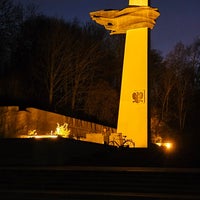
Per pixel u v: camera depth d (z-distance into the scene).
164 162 19.19
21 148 20.98
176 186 15.09
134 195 14.20
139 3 29.48
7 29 43.75
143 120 28.14
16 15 44.69
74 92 43.19
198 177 15.61
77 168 17.77
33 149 20.81
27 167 18.61
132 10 29.27
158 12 29.19
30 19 45.78
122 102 28.81
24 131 31.44
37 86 41.75
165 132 47.72
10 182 16.83
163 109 49.97
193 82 53.19
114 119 44.66
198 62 52.97
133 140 28.09
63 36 42.22
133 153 20.95
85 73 44.22
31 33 44.81
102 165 19.39
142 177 16.12
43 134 32.78
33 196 14.73
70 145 21.33
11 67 43.59
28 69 42.41
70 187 15.88
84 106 44.19
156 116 49.28
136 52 28.94
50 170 17.41
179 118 50.19
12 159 20.92
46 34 42.50
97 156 21.17
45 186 16.16
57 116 34.31
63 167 18.44
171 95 51.91
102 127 40.69
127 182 15.80
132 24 29.14
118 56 49.53
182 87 51.22
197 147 22.92
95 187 15.67
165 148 22.30
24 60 43.94
